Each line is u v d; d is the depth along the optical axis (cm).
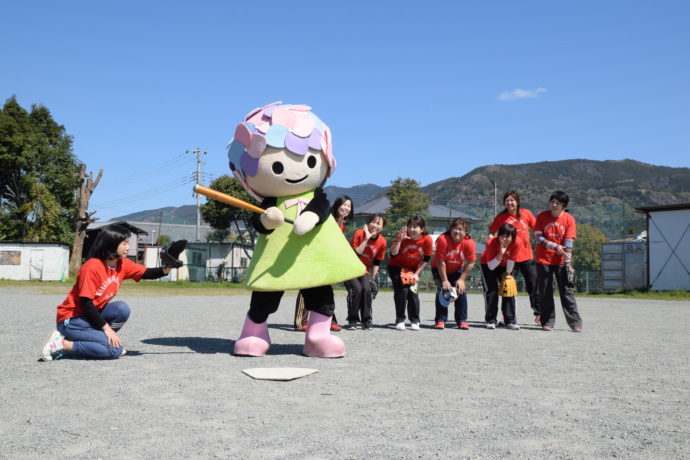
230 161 549
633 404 345
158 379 400
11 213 3916
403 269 761
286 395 354
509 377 424
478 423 298
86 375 413
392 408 327
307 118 539
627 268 2609
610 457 248
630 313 1177
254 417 304
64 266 3198
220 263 3725
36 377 405
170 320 873
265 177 527
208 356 507
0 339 626
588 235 2722
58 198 4122
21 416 304
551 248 772
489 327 796
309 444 259
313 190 548
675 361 511
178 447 254
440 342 623
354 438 269
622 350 580
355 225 4553
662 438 276
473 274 2995
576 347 600
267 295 521
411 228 752
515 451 254
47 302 1323
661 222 2453
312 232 521
